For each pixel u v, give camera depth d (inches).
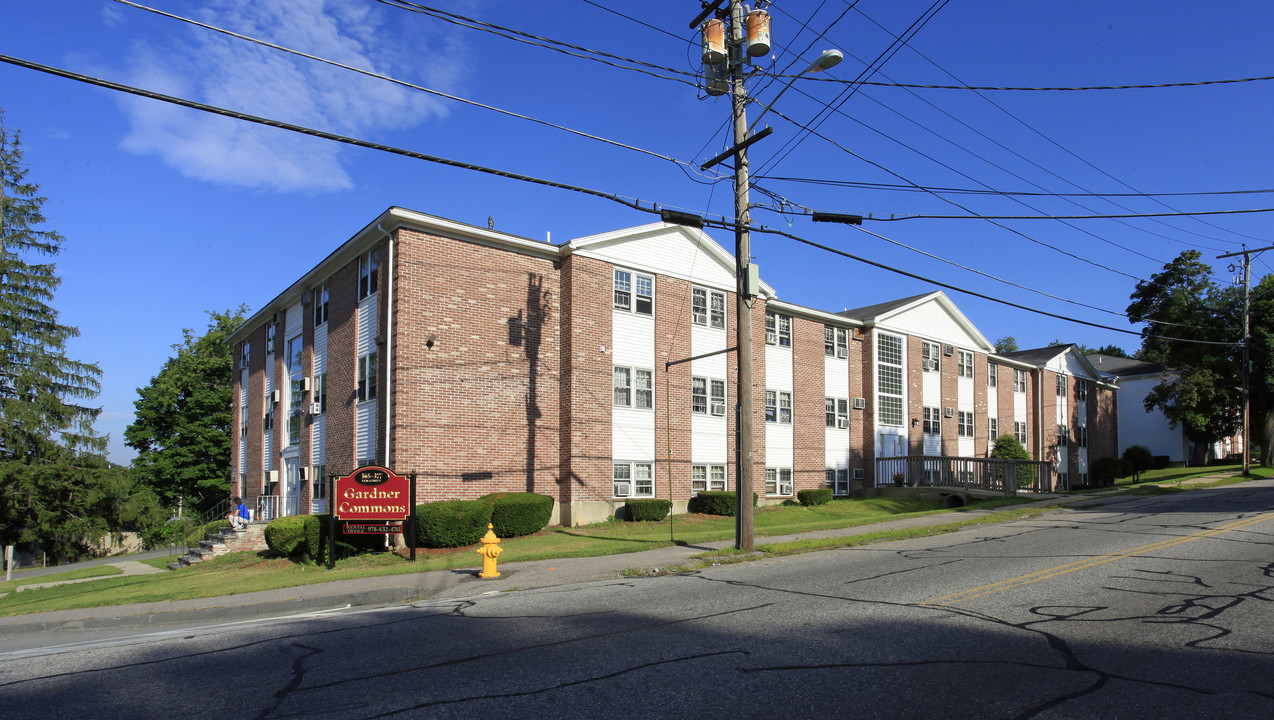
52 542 1424.7
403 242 796.0
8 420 1385.3
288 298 1108.5
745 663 258.1
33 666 283.6
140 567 967.0
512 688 235.5
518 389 867.4
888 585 412.2
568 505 874.8
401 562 629.6
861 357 1320.1
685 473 1005.8
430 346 801.6
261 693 238.8
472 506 740.0
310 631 335.6
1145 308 1903.3
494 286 860.6
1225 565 447.2
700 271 1055.0
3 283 1460.4
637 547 621.0
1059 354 1844.2
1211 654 262.7
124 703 232.7
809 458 1194.0
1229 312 1734.7
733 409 1081.4
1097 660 256.7
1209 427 2031.3
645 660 264.8
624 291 963.3
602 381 922.1
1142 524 685.3
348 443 893.8
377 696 231.6
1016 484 1213.7
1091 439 1935.3
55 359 1481.3
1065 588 388.8
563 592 427.5
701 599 385.4
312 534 687.1
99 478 1450.5
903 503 1122.0
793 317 1207.6
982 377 1565.0
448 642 303.4
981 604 353.7
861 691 225.3
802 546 599.8
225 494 1957.4
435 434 794.2
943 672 243.9
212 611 420.8
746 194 601.9
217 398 1931.6
